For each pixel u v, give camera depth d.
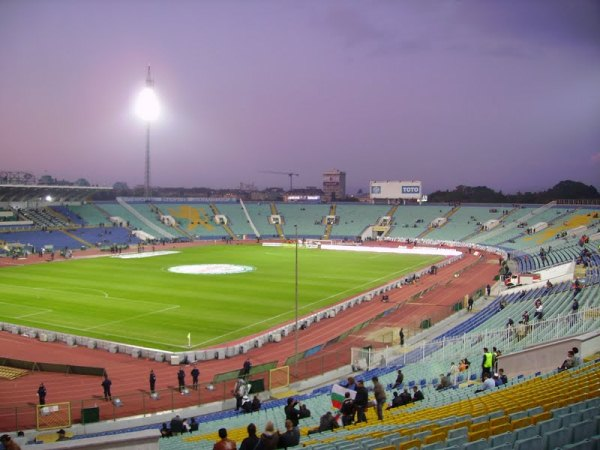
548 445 10.41
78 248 107.88
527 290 54.84
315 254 103.25
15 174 126.75
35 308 53.53
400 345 40.88
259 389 32.38
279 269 81.81
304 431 18.94
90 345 41.59
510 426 12.32
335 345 42.25
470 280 73.44
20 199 120.12
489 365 24.56
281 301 58.09
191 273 76.94
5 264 85.62
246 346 41.22
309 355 39.41
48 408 28.81
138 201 145.75
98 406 29.62
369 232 141.00
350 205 158.50
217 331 45.84
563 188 186.25
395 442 12.40
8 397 31.56
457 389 24.39
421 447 11.17
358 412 18.11
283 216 154.25
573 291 45.06
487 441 10.80
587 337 26.22
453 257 95.88
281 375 33.88
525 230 116.56
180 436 22.61
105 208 136.12
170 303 56.19
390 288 66.25
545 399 15.07
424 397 23.44
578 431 10.88
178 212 146.88
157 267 83.00
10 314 51.03
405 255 102.19
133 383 34.31
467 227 130.75
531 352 27.48
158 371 36.62
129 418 28.42
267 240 132.62
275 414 24.95
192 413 29.48
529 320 37.59
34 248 100.25
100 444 17.00
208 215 149.25
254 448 12.53
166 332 45.28
